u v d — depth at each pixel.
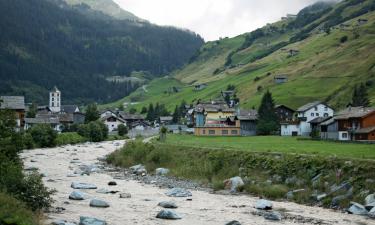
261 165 57.97
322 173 49.09
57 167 73.88
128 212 37.78
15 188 34.47
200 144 89.50
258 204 41.81
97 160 90.06
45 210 36.03
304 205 43.62
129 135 189.12
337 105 185.88
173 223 34.16
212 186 55.22
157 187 54.66
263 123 152.50
